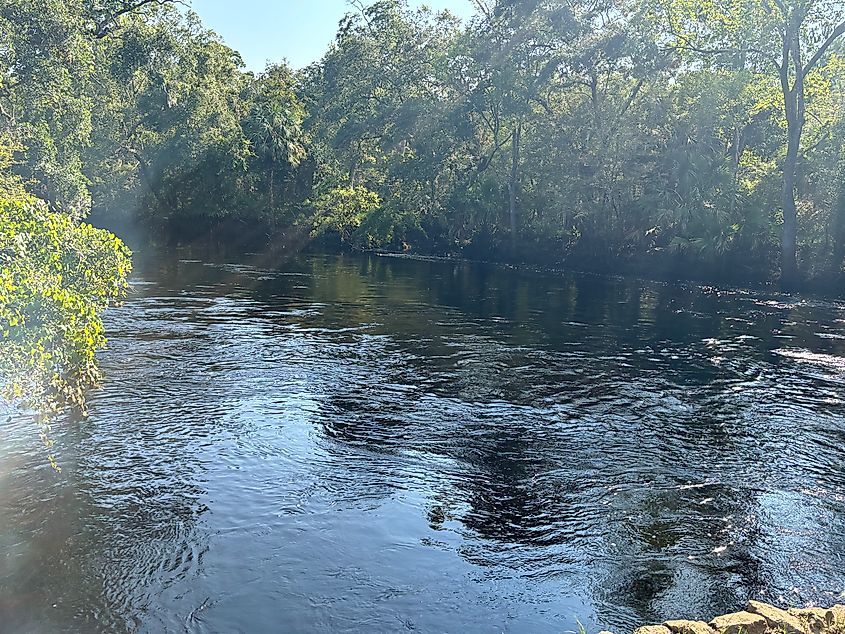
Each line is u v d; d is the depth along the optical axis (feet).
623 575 20.77
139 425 32.53
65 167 112.98
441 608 18.90
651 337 61.36
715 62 112.68
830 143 105.60
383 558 21.38
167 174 165.89
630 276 120.98
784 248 101.81
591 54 124.47
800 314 77.71
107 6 156.15
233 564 20.83
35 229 24.77
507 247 148.77
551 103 142.20
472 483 27.20
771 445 32.73
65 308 22.98
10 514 23.59
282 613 18.53
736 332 64.95
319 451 30.04
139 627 17.84
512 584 20.13
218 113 166.30
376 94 172.96
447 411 36.58
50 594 19.16
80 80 115.96
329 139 186.39
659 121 120.88
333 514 24.13
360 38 174.60
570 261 136.26
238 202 165.17
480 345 55.11
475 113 152.87
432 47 164.96
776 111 119.14
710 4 104.63
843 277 97.60
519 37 135.13
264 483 26.55
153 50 165.68
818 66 110.22
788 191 101.24
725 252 108.78
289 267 123.75
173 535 22.44
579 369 47.62
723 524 24.30
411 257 156.46
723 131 120.57
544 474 28.35
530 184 149.28
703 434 34.17
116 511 24.00
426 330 61.36
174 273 105.09
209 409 35.29
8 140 95.14
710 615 18.86
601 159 127.34
